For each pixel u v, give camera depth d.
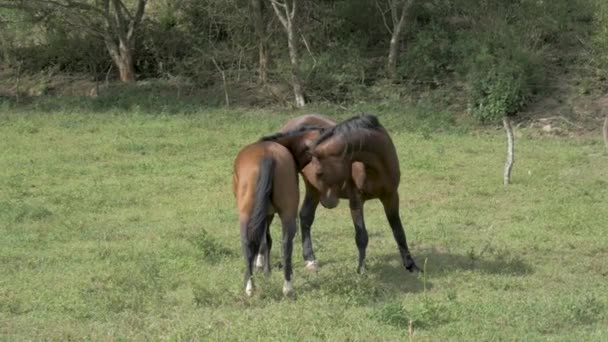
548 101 22.17
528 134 20.72
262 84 24.66
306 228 9.86
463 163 16.91
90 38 26.58
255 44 25.38
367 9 25.50
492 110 21.52
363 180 8.97
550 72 23.30
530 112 21.91
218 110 23.19
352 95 23.64
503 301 8.22
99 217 12.73
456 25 25.20
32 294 8.72
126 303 8.30
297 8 23.97
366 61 24.77
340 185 8.38
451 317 7.65
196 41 26.34
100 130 20.73
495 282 9.05
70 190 14.52
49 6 24.61
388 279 9.27
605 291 8.78
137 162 17.03
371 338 7.09
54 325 7.69
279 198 8.26
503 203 13.55
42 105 23.95
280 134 8.71
